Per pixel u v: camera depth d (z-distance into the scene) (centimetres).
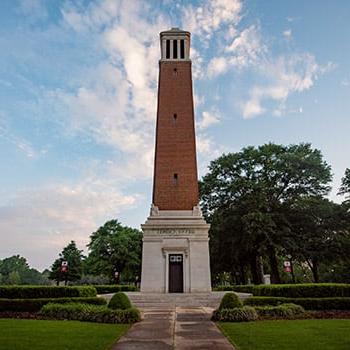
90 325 1872
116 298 2159
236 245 5434
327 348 1262
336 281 6581
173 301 3120
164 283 3825
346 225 5247
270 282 6438
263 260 6862
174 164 4238
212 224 5766
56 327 1777
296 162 5384
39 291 2747
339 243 5109
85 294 2855
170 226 3981
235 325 1855
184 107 4466
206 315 2314
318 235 5262
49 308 2291
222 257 5894
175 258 3941
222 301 2159
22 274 16175
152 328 1797
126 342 1451
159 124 4391
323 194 5497
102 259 7788
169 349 1323
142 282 3828
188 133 4356
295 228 5362
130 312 2042
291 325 1811
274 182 5528
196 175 4209
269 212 5241
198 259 3900
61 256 8506
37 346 1302
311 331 1612
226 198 5744
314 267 5791
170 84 4572
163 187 4159
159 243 3950
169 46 4778
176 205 4097
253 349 1270
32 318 2212
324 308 2477
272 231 4931
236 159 5784
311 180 5416
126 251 7619
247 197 5288
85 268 8538
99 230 8181
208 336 1576
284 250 5388
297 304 2478
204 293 3638
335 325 1789
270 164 5484
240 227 5325
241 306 2134
